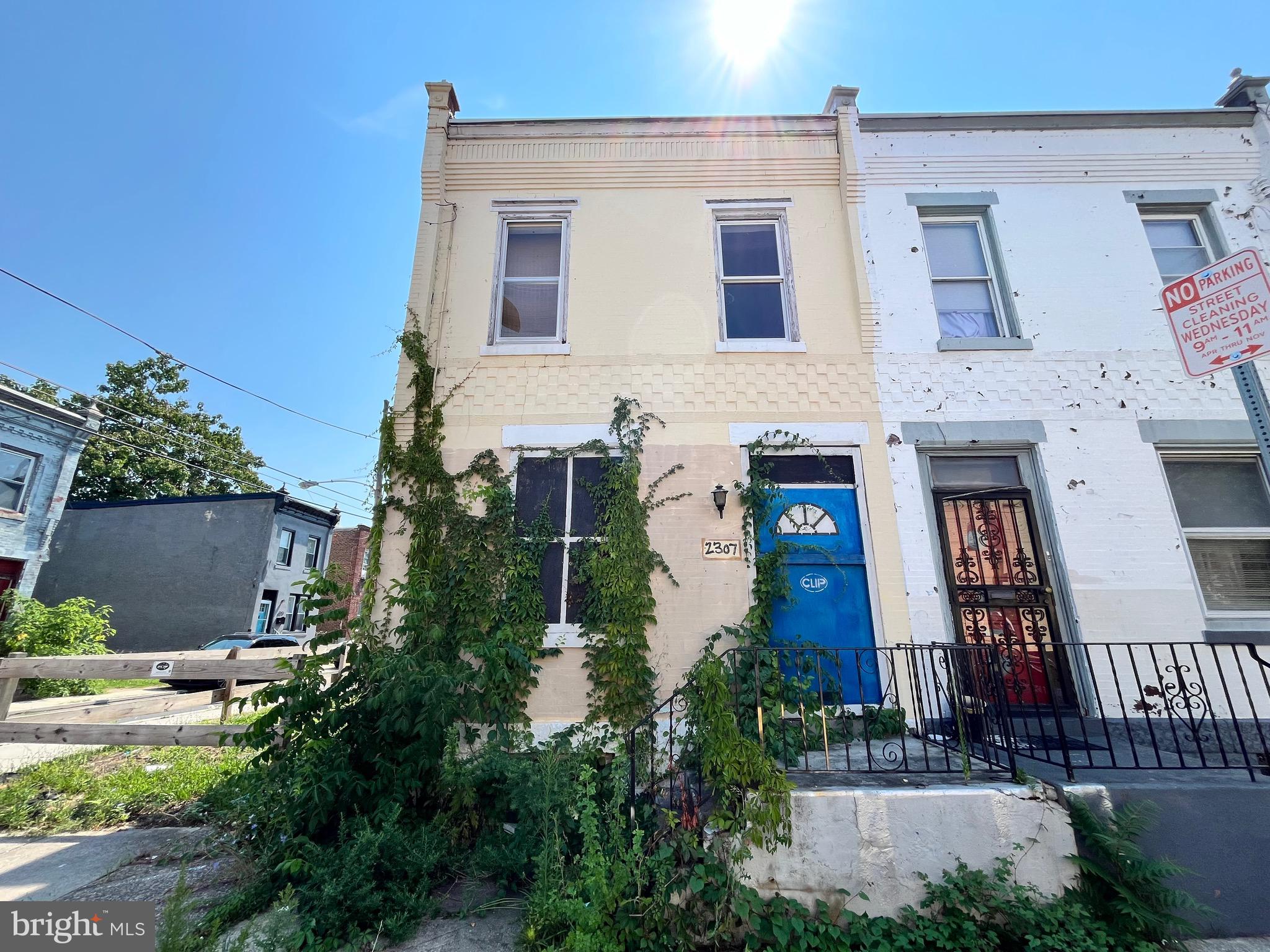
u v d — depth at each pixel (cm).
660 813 407
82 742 555
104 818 512
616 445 650
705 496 631
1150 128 738
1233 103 761
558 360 678
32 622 1307
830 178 740
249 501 2298
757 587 596
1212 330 310
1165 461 639
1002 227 709
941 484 641
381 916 350
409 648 539
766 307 716
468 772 444
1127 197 717
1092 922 326
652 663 581
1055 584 597
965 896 333
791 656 578
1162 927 321
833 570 614
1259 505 622
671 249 718
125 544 2280
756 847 353
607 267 711
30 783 570
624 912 336
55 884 395
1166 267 708
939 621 587
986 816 360
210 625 2159
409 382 668
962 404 650
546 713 571
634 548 604
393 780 429
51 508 1611
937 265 716
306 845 384
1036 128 740
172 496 2466
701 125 750
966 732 529
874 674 579
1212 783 375
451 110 768
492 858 400
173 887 389
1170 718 407
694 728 475
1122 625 577
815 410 654
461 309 701
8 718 589
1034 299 682
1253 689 558
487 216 733
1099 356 659
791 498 634
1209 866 349
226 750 681
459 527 614
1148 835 355
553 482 652
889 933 332
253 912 360
